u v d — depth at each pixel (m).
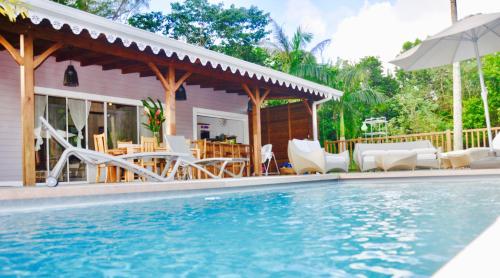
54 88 9.46
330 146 14.09
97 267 2.09
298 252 2.32
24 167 5.80
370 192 6.09
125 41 6.78
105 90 10.45
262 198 5.55
